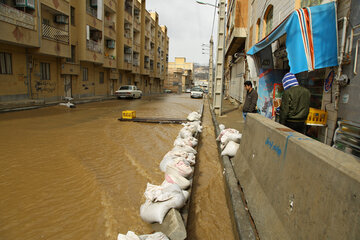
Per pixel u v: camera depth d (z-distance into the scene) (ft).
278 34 16.52
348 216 4.70
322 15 13.69
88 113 45.47
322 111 14.90
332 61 13.73
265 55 26.50
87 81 82.38
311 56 13.84
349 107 12.80
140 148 22.06
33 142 23.09
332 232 5.04
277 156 9.18
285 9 24.72
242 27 49.85
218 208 12.18
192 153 17.79
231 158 17.53
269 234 7.77
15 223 10.19
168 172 13.10
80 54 73.82
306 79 19.31
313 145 7.14
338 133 13.05
